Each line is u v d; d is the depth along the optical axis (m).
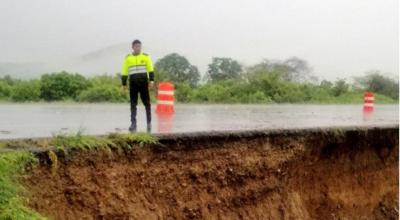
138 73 11.51
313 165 11.71
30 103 32.06
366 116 22.08
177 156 9.10
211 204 9.41
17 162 6.99
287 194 10.94
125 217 8.09
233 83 46.75
